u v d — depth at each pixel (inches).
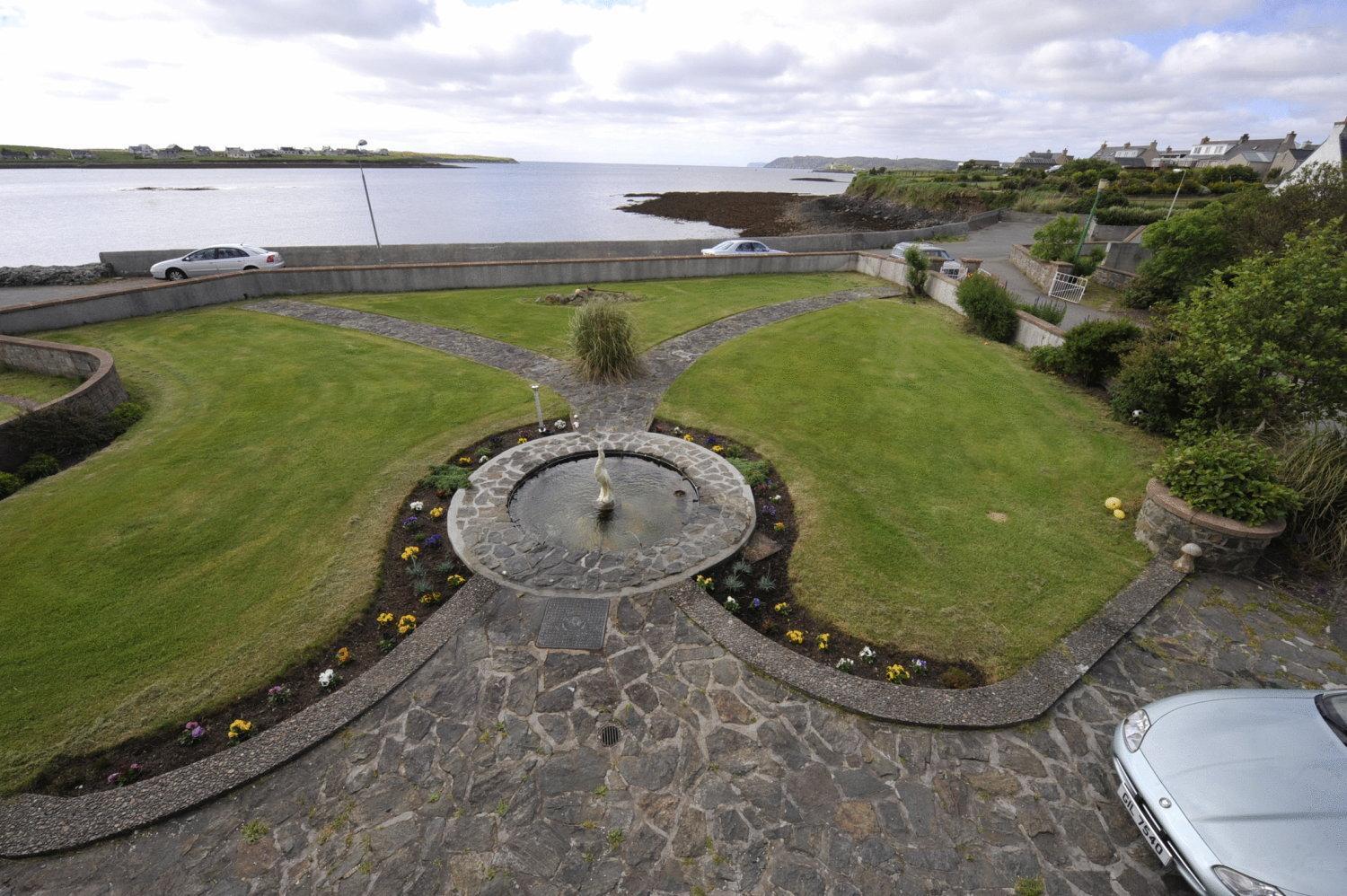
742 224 1932.8
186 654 217.5
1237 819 144.2
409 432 382.0
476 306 687.7
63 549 272.5
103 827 160.7
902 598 249.4
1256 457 262.4
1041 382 486.3
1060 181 2004.2
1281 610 245.4
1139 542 287.7
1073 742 190.4
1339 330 291.4
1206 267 671.1
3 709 195.5
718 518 294.2
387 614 233.0
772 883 150.8
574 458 351.6
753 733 190.4
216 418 404.2
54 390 459.5
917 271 762.8
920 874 153.6
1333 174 563.2
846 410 424.5
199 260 804.0
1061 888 151.4
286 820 164.7
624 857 156.1
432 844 158.9
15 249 1232.2
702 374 484.4
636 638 224.4
